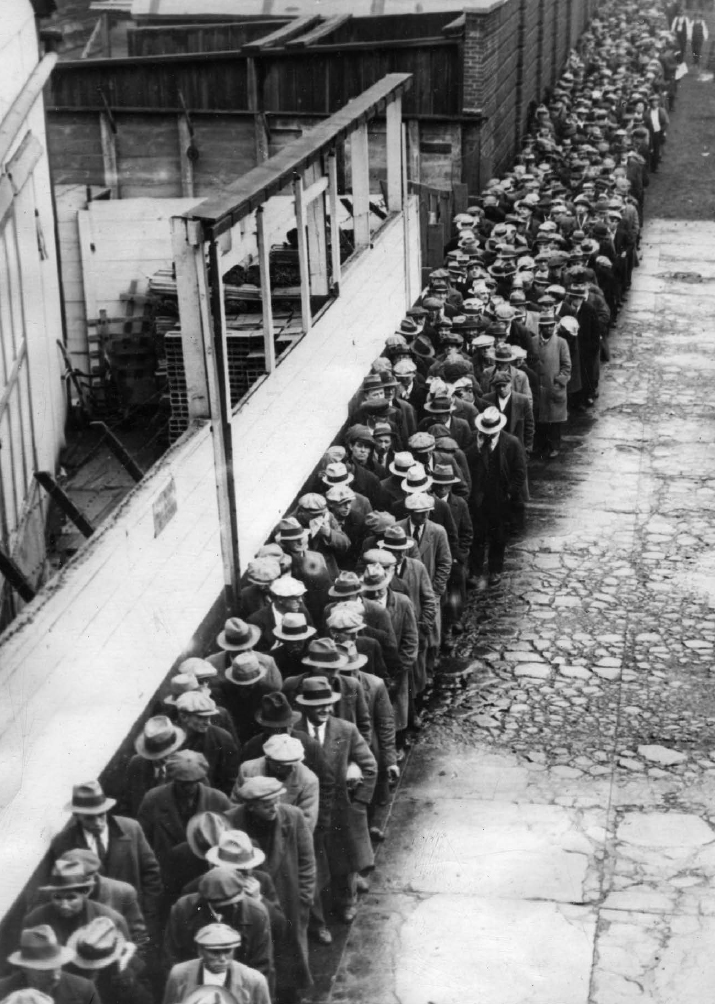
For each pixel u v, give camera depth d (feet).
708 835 28.19
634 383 60.39
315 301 45.16
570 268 56.03
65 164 73.56
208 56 73.41
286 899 22.29
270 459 35.12
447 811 29.30
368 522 31.71
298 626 26.71
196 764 21.80
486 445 39.81
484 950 24.88
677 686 34.78
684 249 83.61
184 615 29.14
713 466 50.65
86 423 44.88
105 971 18.71
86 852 19.15
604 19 147.95
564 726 32.89
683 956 24.52
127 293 53.21
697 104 132.57
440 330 47.16
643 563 42.27
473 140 74.95
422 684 32.35
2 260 33.58
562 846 27.89
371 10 85.61
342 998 23.75
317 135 42.04
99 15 86.02
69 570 25.75
